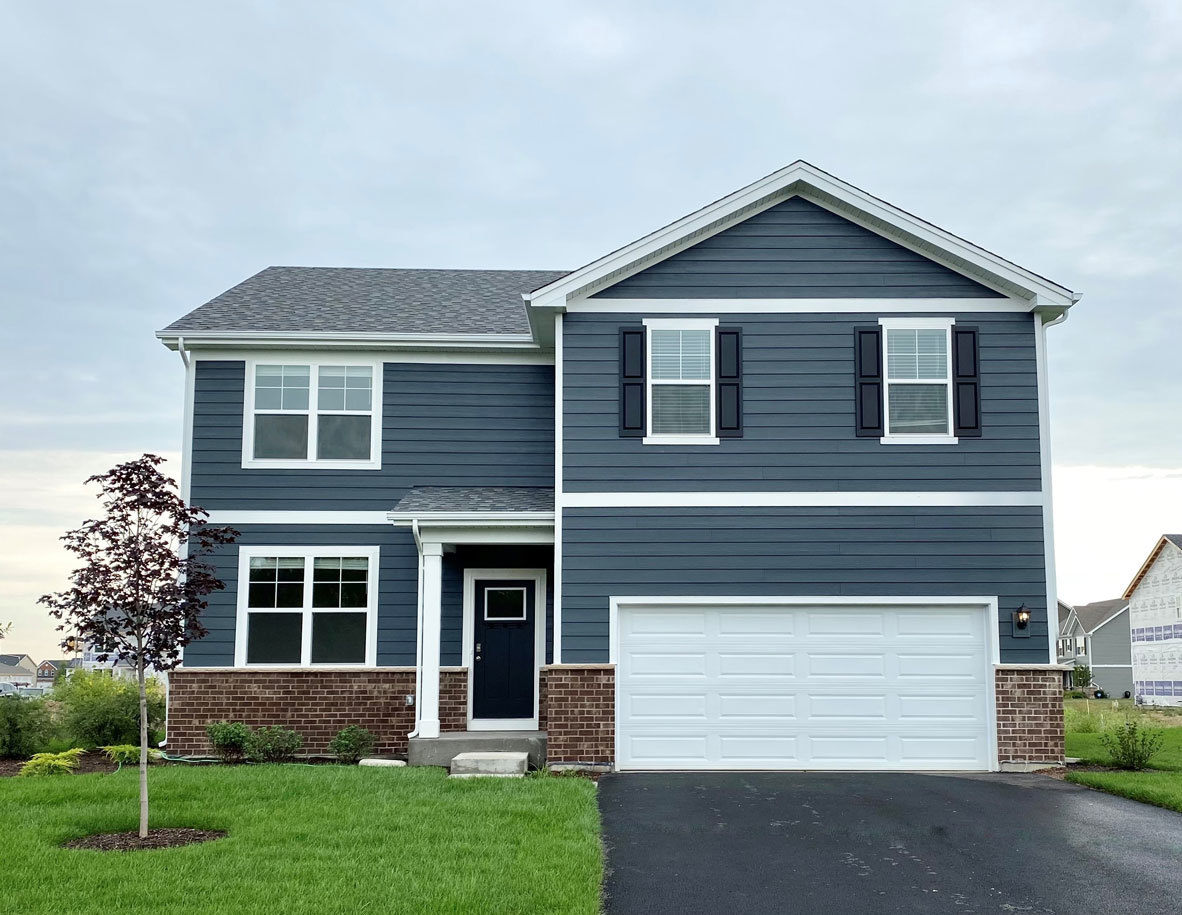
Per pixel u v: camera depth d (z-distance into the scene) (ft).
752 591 48.73
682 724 48.29
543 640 54.54
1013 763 47.50
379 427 56.24
